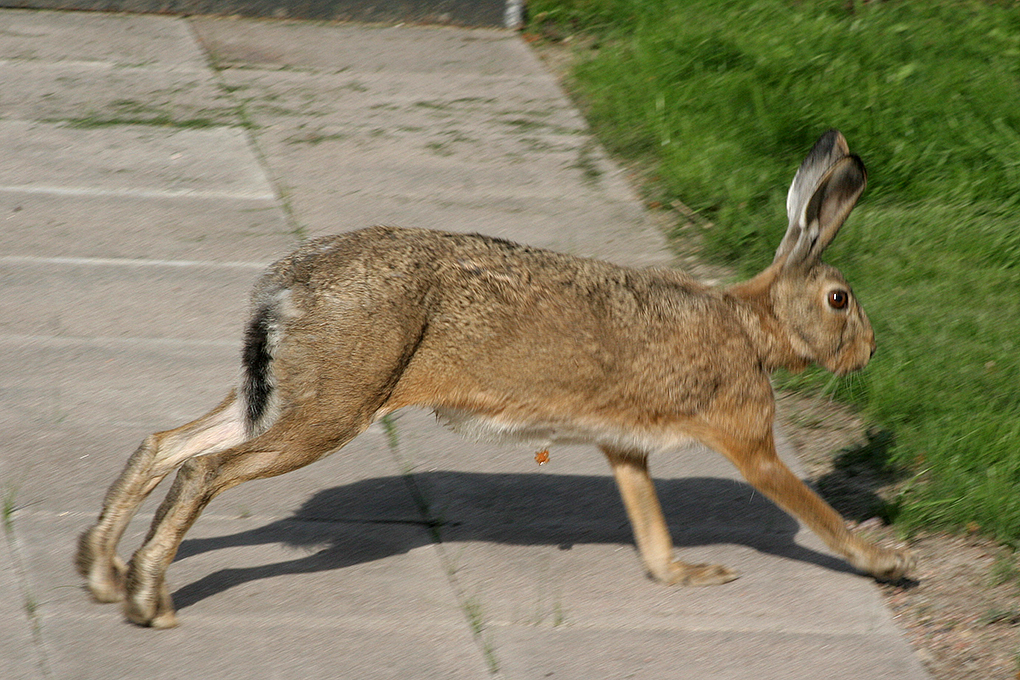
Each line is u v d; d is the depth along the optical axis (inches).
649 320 339.0
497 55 828.0
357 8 866.8
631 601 354.0
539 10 872.9
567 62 823.7
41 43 781.3
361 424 318.3
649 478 361.1
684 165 645.3
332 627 331.0
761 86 718.5
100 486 383.9
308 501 390.6
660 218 613.9
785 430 451.8
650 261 564.7
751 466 353.7
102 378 447.2
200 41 812.0
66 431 412.2
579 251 569.0
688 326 342.6
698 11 830.5
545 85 783.1
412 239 327.6
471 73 793.6
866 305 519.2
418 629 333.1
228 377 456.4
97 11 847.1
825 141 354.0
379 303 312.3
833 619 350.9
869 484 419.8
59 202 582.6
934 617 354.6
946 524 396.5
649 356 337.1
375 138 684.1
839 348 365.1
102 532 325.4
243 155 649.6
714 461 436.5
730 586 364.2
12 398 428.1
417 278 318.7
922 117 682.2
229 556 358.6
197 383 450.3
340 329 310.0
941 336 498.3
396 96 748.0
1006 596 364.5
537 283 331.9
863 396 465.7
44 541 354.3
